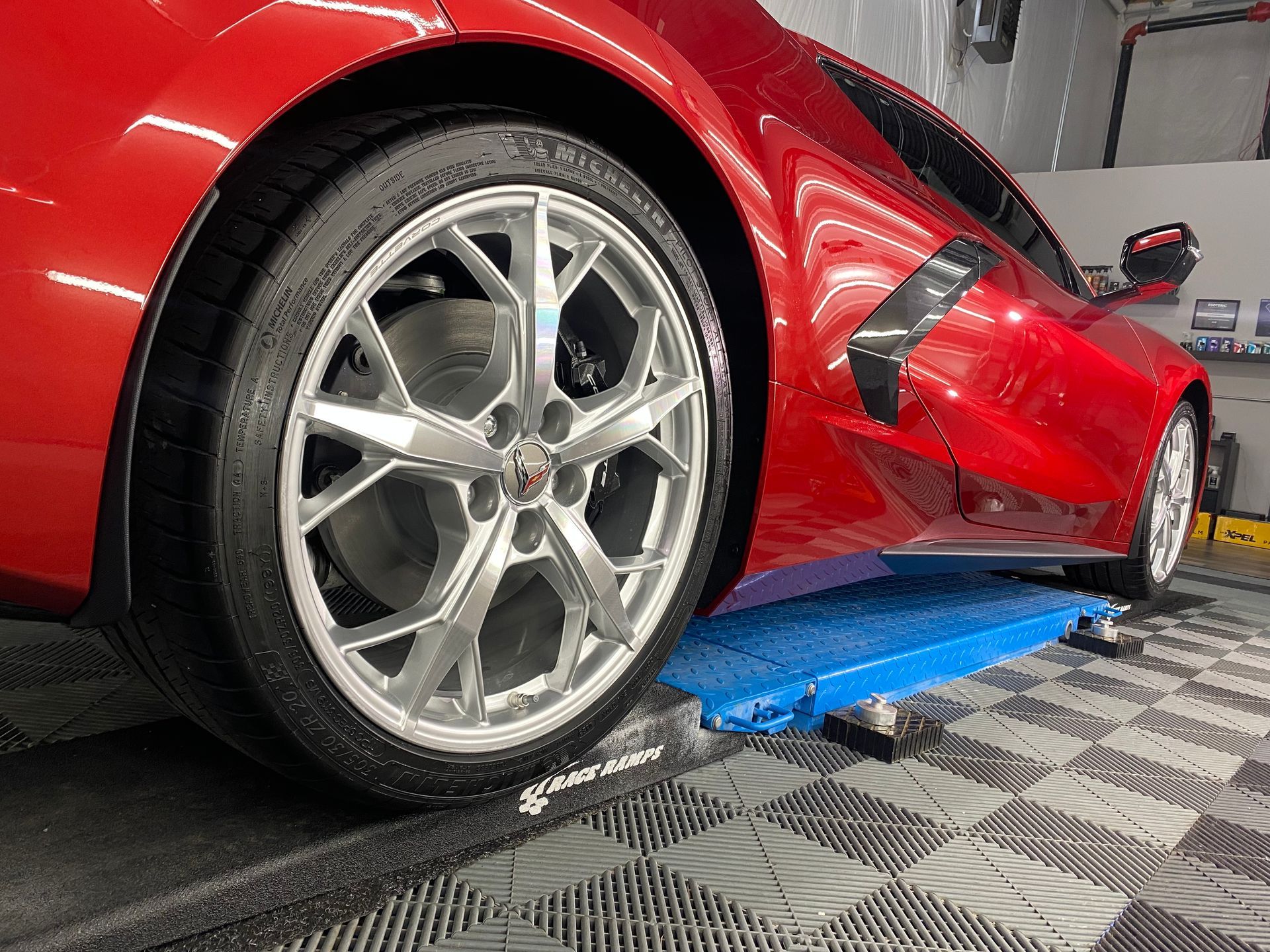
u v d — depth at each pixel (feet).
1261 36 31.04
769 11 14.30
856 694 5.70
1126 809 4.80
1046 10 25.99
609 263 3.74
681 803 4.21
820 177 4.89
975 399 6.28
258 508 2.61
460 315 3.89
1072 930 3.52
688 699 4.58
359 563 3.68
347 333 3.51
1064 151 30.19
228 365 2.54
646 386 3.91
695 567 4.14
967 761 5.24
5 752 3.61
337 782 2.95
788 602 7.61
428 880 3.28
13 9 2.14
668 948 3.04
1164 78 32.73
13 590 2.34
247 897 2.75
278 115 2.52
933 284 5.62
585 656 3.73
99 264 2.24
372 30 2.72
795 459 4.74
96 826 2.90
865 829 4.16
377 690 3.03
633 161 4.29
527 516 3.50
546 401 3.37
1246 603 13.32
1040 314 7.23
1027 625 7.81
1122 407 8.51
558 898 3.27
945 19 19.74
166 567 2.57
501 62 3.39
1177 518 10.88
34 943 2.32
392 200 2.87
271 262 2.61
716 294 4.66
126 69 2.27
